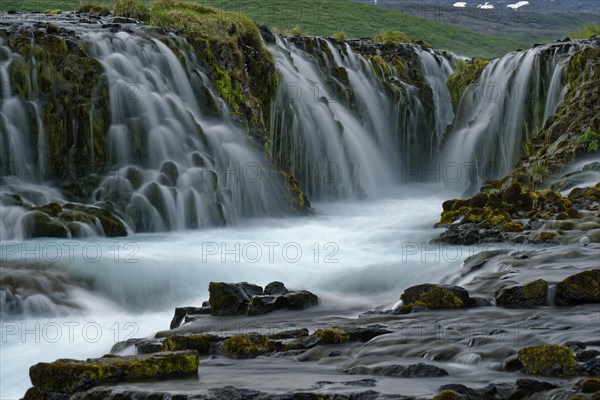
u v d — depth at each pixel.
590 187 25.81
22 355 15.21
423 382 9.84
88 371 10.15
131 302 19.36
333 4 67.19
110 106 28.45
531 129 36.19
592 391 9.05
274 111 34.44
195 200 27.45
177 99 29.86
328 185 35.59
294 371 10.84
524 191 25.81
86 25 32.06
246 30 34.16
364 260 21.28
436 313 14.35
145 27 31.97
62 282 19.05
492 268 17.84
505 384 9.52
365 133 38.53
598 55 33.91
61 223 23.97
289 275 20.36
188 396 9.26
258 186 30.25
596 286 14.49
